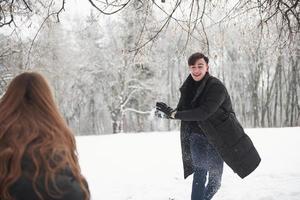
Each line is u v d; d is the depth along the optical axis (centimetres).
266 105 4872
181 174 943
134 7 609
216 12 681
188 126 582
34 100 224
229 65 4866
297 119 4681
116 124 4397
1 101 228
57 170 197
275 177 825
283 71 4566
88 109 4972
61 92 4169
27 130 210
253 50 766
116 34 3866
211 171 571
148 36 611
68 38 3856
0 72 920
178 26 615
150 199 726
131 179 913
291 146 1330
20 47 776
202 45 614
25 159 199
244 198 681
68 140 221
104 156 1316
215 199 689
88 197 207
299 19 636
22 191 192
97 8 528
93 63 4328
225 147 554
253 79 4825
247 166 563
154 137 1914
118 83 4328
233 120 561
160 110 560
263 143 1433
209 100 541
